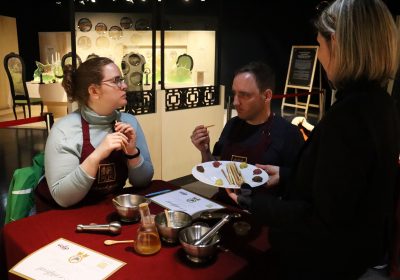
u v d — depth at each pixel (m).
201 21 5.02
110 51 5.02
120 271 1.08
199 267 1.11
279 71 8.45
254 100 1.77
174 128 3.85
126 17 5.36
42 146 5.11
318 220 0.91
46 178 1.61
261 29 8.27
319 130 0.96
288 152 1.83
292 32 8.04
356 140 0.86
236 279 1.09
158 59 4.52
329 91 8.03
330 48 0.95
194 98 3.99
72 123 1.66
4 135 5.59
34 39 8.51
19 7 8.18
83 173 1.49
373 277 2.25
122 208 1.37
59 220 1.41
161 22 3.61
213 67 4.62
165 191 1.71
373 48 0.88
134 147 1.68
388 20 0.88
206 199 1.62
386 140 0.91
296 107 7.80
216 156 2.10
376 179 0.90
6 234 1.31
